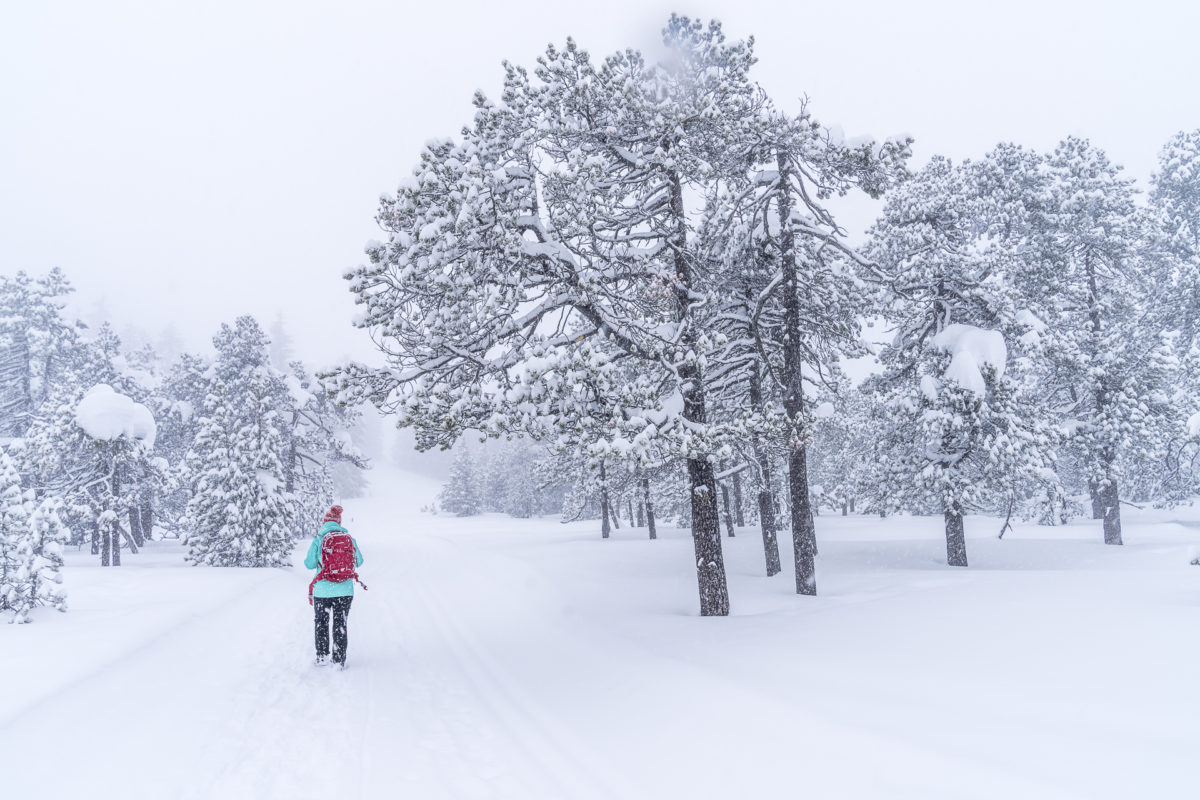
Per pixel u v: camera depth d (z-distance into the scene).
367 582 17.53
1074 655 6.00
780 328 16.38
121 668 6.61
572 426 8.42
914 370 21.64
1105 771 3.57
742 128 11.34
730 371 16.11
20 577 8.96
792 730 4.55
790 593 14.12
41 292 36.03
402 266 7.78
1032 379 22.89
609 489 36.16
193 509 21.89
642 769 4.31
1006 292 19.17
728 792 3.88
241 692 6.53
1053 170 25.75
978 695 5.01
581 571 18.98
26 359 35.09
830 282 16.02
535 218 8.70
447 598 13.73
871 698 5.09
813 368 17.50
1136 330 25.66
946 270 19.34
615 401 8.73
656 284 10.08
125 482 28.75
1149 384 25.02
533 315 9.02
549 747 4.84
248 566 21.39
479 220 7.70
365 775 4.43
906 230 19.50
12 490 9.38
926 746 4.09
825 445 36.97
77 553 35.25
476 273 7.93
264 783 4.30
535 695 6.14
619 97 9.78
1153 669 5.39
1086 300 25.20
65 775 4.23
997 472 19.58
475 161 7.51
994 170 23.05
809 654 6.61
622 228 11.25
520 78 9.72
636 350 10.04
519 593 13.70
